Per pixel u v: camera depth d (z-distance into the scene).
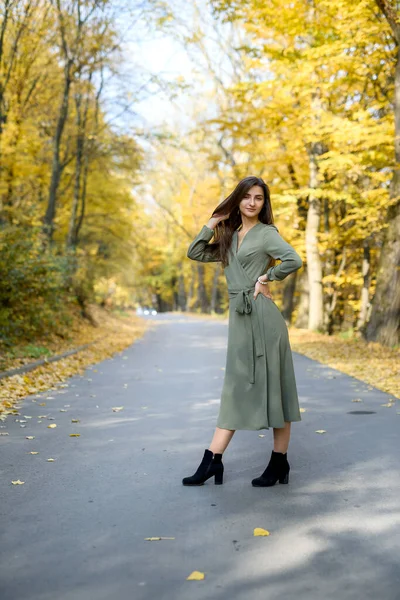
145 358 13.52
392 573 2.74
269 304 4.09
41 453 5.04
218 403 7.55
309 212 21.36
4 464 4.68
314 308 21.62
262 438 5.60
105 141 20.52
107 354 14.28
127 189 26.50
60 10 16.69
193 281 65.06
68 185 22.83
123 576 2.73
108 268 31.39
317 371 10.89
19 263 12.32
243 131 19.95
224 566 2.82
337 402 7.54
